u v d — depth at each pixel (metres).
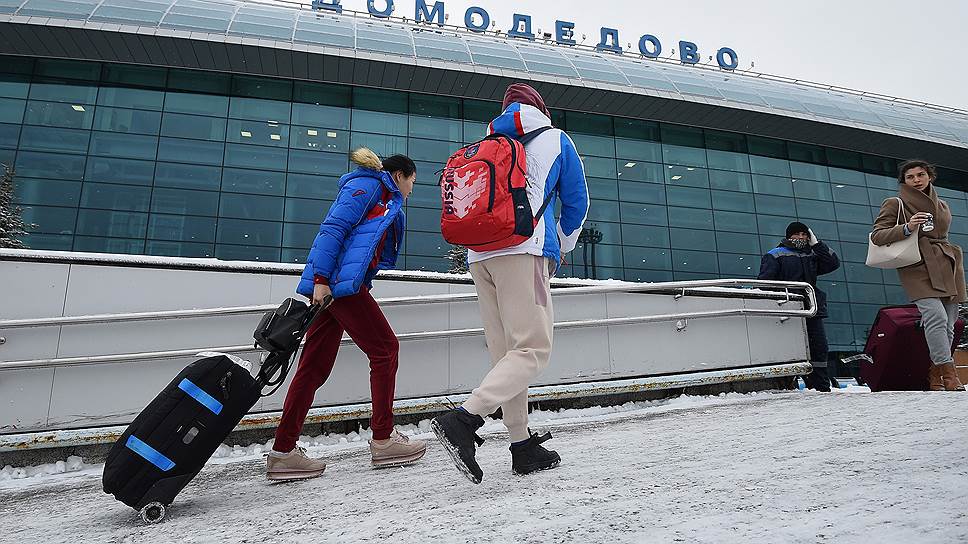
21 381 3.88
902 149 30.88
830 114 29.81
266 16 26.22
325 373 2.92
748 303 5.45
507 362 2.08
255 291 4.40
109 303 4.13
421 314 4.64
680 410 4.37
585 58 30.56
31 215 20.53
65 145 21.67
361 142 24.66
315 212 23.09
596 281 5.10
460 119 26.17
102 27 21.55
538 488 1.91
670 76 30.02
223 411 2.17
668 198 27.41
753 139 29.77
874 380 5.34
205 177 22.45
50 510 2.47
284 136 23.89
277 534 1.63
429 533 1.44
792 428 2.79
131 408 4.01
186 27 22.81
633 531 1.29
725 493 1.58
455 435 1.91
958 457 1.71
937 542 1.03
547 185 2.29
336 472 2.90
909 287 4.66
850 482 1.56
